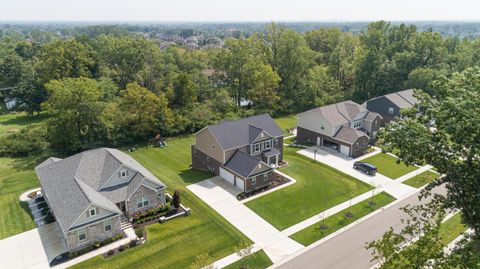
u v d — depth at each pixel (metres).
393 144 17.77
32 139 47.41
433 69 68.19
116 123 50.47
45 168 33.84
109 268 24.39
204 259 22.94
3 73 82.62
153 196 31.45
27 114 68.69
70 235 25.53
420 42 72.25
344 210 32.28
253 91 65.88
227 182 37.69
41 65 70.50
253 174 35.22
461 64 68.25
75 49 70.62
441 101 16.55
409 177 39.19
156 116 53.06
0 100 82.12
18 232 28.52
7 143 45.78
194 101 61.88
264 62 70.38
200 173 40.31
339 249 26.59
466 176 16.58
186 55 92.00
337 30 92.25
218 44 197.00
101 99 55.00
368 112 51.50
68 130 45.72
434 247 14.91
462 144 15.48
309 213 31.78
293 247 26.91
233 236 28.23
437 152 17.06
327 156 45.47
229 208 32.47
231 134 39.50
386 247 15.50
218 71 71.94
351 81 81.75
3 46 102.25
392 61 71.00
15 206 32.62
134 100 50.25
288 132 56.00
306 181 38.03
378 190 36.12
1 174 40.22
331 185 37.22
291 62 69.44
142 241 27.30
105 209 26.89
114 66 70.62
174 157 45.72
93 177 30.92
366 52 71.94
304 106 69.06
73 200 27.42
